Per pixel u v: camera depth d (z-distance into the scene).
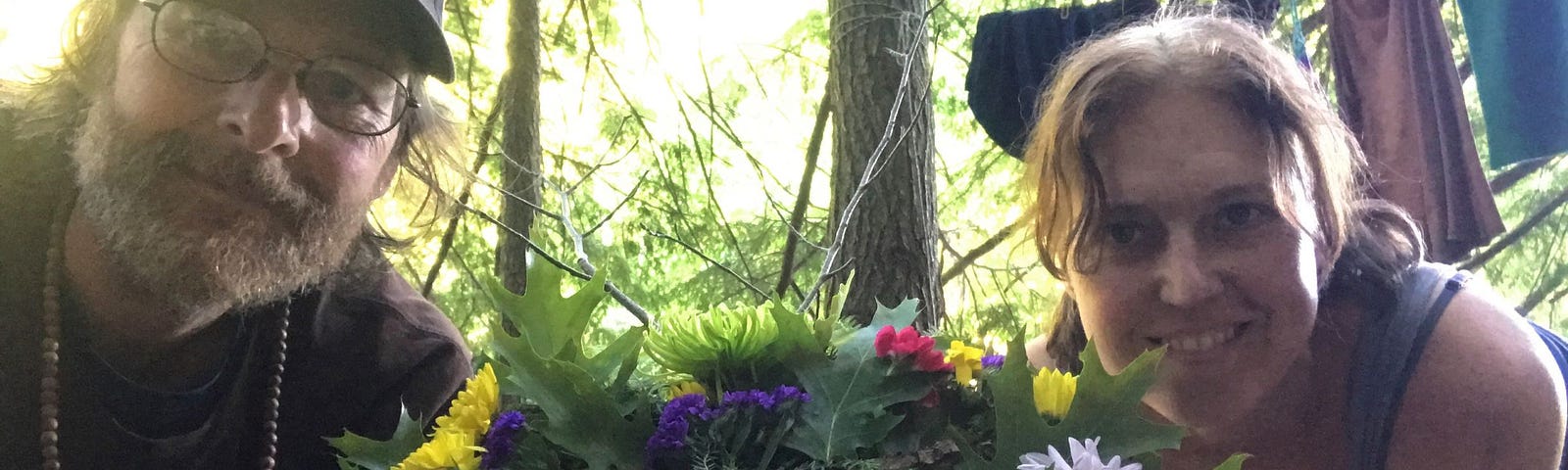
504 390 0.45
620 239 2.45
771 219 2.48
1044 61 1.11
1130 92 0.53
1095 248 0.55
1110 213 0.54
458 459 0.42
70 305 0.63
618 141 2.43
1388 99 1.19
